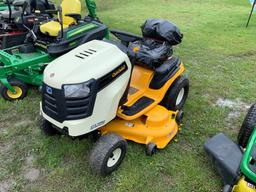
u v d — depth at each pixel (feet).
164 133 13.61
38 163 13.02
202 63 23.30
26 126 15.33
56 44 17.92
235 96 18.86
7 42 21.24
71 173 12.51
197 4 44.91
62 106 11.10
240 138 13.66
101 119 11.82
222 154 11.89
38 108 16.80
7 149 13.85
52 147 13.76
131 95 14.15
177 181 12.39
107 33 20.02
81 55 11.77
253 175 10.55
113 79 11.86
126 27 32.12
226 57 24.59
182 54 24.90
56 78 11.01
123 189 11.85
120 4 43.86
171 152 13.89
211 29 32.22
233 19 36.35
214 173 12.83
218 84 20.18
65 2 21.25
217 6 43.88
